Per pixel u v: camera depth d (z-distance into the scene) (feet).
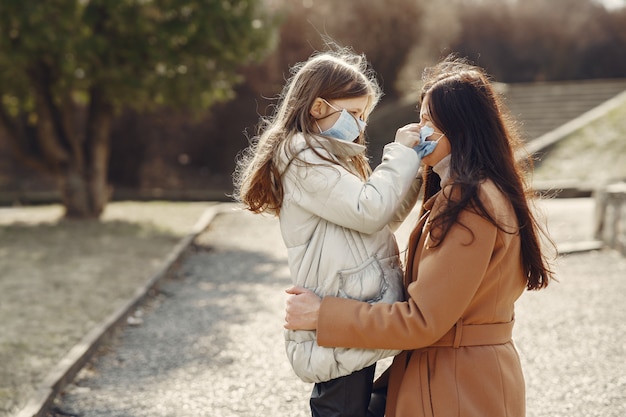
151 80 34.06
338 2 61.82
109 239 31.09
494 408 6.23
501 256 6.15
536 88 68.18
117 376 13.99
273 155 6.77
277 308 19.30
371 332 6.17
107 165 61.77
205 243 31.63
